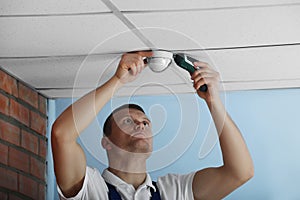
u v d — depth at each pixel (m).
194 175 2.89
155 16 2.53
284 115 3.44
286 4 2.46
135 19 2.55
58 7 2.43
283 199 3.37
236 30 2.67
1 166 3.01
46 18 2.52
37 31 2.63
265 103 3.46
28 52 2.84
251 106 3.46
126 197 2.73
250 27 2.65
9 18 2.51
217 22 2.59
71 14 2.49
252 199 3.37
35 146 3.35
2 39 2.71
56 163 2.64
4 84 3.07
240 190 3.38
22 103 3.23
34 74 3.12
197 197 2.88
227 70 3.11
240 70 3.12
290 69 3.12
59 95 3.45
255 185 3.38
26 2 2.39
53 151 2.64
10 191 3.08
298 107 3.44
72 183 2.68
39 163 3.39
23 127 3.23
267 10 2.50
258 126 3.44
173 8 2.46
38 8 2.44
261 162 3.41
